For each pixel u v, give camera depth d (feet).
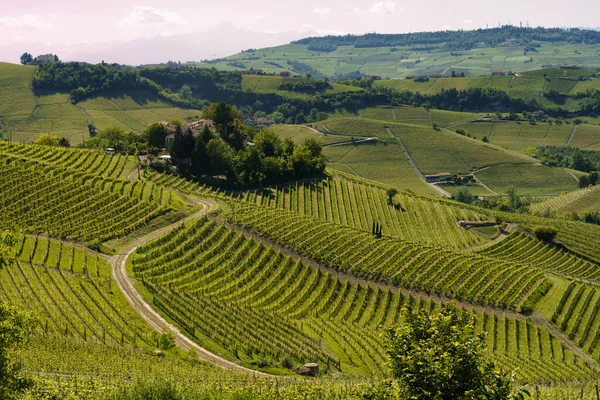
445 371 107.14
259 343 296.30
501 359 331.98
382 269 431.84
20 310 143.95
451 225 599.98
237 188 596.29
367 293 399.65
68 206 426.51
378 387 118.93
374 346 318.45
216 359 273.75
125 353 246.27
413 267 442.91
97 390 173.47
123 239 404.98
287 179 648.38
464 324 115.96
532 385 274.16
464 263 460.96
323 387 196.54
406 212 623.77
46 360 212.02
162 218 440.04
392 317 379.14
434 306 402.11
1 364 143.43
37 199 422.82
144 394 151.64
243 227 440.04
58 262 346.33
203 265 382.01
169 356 261.24
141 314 307.37
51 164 493.77
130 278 348.59
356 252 451.53
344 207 611.47
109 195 450.71
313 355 293.23
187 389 160.66
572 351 371.97
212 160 589.73
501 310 409.90
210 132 609.42
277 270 399.85
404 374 111.55
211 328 302.66
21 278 308.40
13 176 447.01
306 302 373.40
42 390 164.96
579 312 407.44
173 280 355.15
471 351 109.50
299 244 437.17
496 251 539.29
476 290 426.92
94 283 327.26
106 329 276.82
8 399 142.00
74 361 218.59
